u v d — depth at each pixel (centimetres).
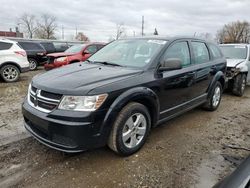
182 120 470
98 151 328
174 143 363
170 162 308
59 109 266
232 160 319
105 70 338
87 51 1047
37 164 295
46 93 281
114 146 298
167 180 270
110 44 458
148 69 338
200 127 435
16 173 276
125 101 291
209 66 477
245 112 542
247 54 752
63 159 307
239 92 696
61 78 304
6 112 488
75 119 259
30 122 314
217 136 397
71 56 994
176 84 377
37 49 1332
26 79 944
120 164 299
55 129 265
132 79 310
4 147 334
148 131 340
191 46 436
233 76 681
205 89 482
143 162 305
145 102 334
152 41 393
